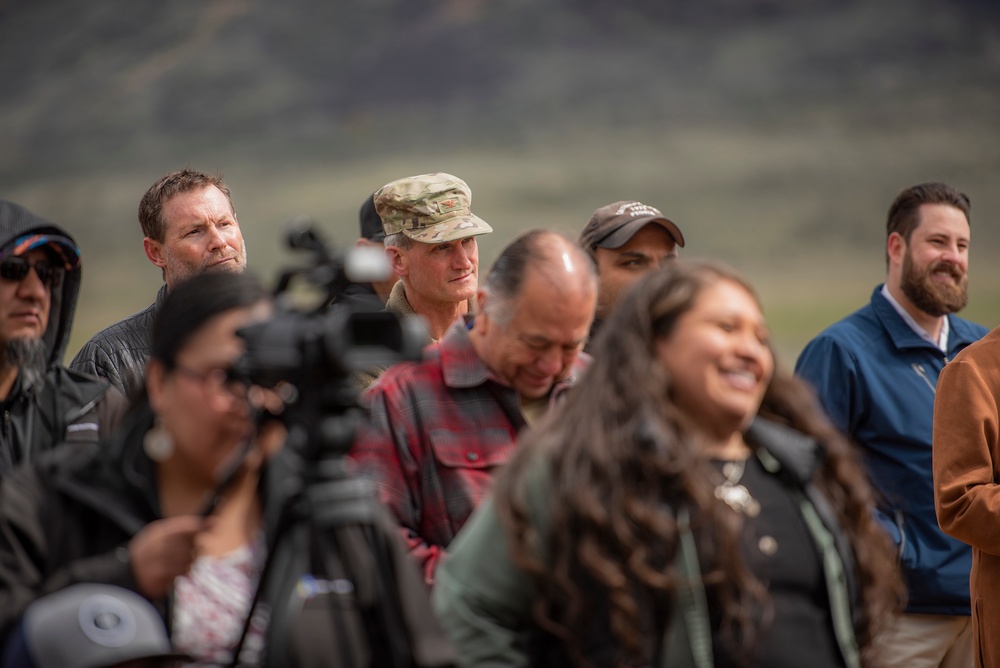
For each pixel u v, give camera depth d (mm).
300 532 4535
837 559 5262
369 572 4812
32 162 151500
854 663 5180
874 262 117875
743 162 136375
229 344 4863
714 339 5184
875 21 153250
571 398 5422
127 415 5156
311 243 4539
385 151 149875
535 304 6660
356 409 4523
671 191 132750
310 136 155250
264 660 4426
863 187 128375
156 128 156625
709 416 5246
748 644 4918
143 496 4969
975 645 8625
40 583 4809
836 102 145875
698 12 162000
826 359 10227
